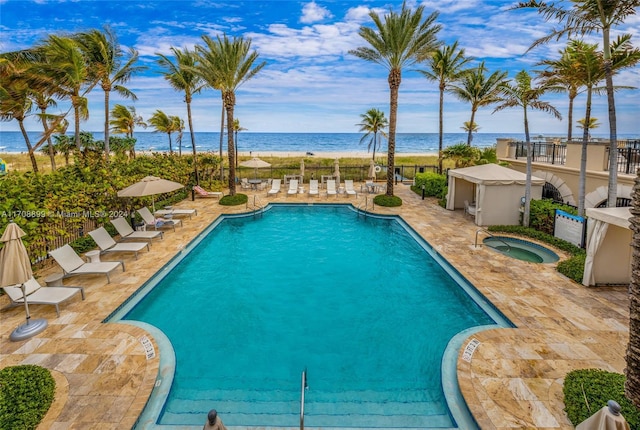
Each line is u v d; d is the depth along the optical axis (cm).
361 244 1268
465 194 1656
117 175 1275
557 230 1146
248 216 1664
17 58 1384
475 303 770
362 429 434
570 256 1007
